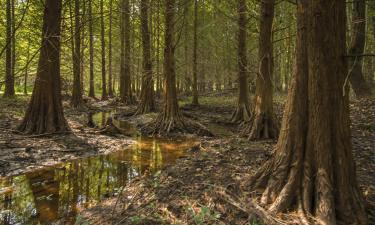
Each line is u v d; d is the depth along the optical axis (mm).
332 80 4777
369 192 5602
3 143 9664
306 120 4957
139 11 18266
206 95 35281
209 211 4520
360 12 16078
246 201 4945
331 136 4773
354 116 13875
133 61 28953
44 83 11805
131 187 6535
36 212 5586
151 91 20359
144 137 13523
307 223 4246
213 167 7312
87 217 5227
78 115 19156
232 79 37531
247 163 7684
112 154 10117
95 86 52156
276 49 26109
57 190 6707
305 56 4969
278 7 16188
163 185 6215
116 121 18016
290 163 5035
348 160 4789
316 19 4762
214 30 26359
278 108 19312
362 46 16438
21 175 7609
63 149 9977
